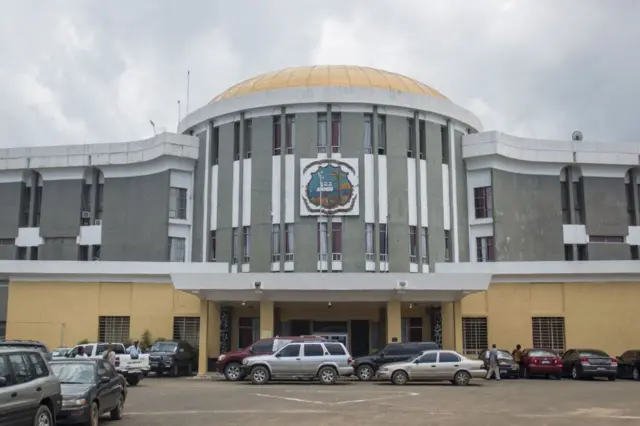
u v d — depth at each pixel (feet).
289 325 130.62
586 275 127.65
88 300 132.05
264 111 137.90
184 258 146.51
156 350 114.11
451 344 121.60
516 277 128.88
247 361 93.25
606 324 126.11
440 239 138.51
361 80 143.74
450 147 143.95
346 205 132.05
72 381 51.49
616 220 150.41
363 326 130.82
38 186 160.56
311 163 133.80
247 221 136.26
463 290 112.78
